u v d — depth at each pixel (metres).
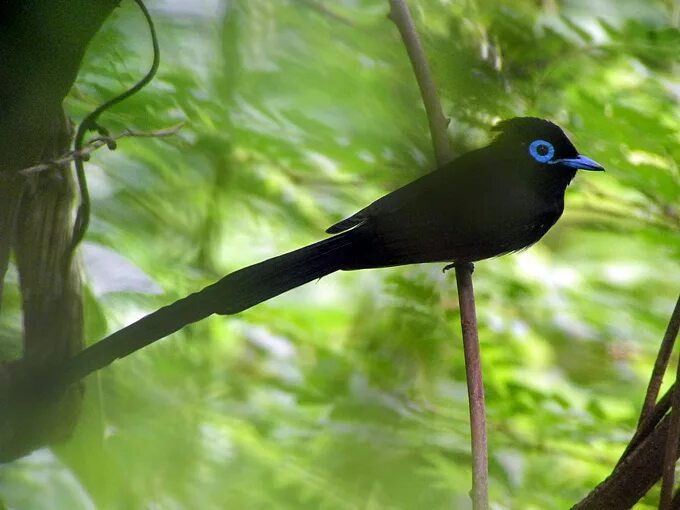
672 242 10.74
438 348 9.87
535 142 9.44
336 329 11.07
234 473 9.27
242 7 10.26
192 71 10.17
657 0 10.71
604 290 11.61
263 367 10.42
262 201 11.02
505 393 9.46
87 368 6.22
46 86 5.61
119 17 9.30
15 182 5.95
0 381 6.27
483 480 6.19
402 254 8.45
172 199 10.69
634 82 10.28
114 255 9.83
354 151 10.12
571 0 10.63
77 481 9.48
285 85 10.33
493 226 8.77
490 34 9.77
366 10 10.95
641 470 5.48
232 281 7.37
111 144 6.62
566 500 9.16
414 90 10.24
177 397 9.73
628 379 11.00
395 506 9.06
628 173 9.98
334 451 9.43
